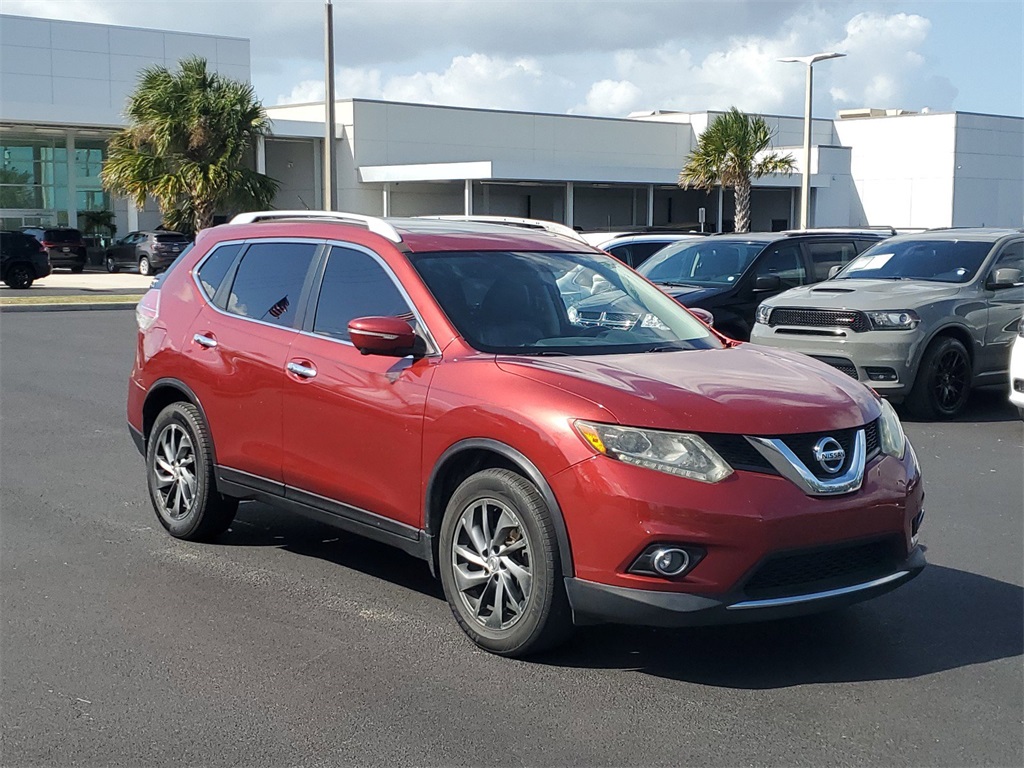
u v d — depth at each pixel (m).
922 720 4.19
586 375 4.68
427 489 4.98
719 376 4.83
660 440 4.32
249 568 6.05
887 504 4.56
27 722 4.12
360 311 5.52
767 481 4.31
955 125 52.59
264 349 5.87
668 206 57.31
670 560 4.26
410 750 3.91
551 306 5.55
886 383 10.66
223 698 4.34
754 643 4.98
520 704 4.30
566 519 4.42
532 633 4.59
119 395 12.12
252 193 35.47
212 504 6.35
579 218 53.88
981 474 8.51
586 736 4.03
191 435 6.38
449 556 4.91
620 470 4.30
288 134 45.06
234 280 6.34
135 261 41.00
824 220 55.31
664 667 4.69
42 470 8.41
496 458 4.77
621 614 4.32
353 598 5.56
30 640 4.95
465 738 4.00
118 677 4.55
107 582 5.79
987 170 54.44
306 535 6.72
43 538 6.59
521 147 51.06
